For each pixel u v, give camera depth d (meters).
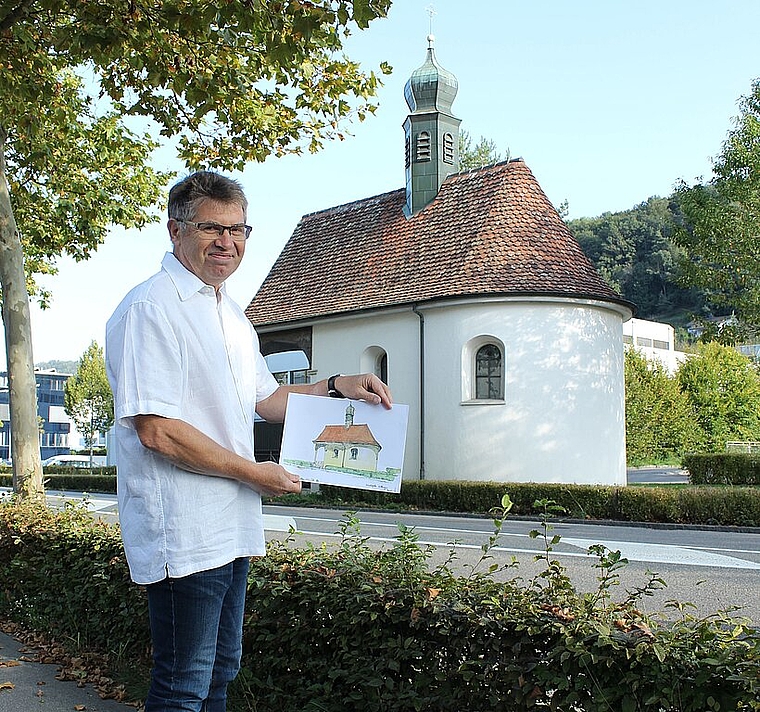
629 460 52.41
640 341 69.12
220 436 3.09
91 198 15.09
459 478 22.56
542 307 22.55
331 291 26.72
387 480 3.43
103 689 5.20
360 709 4.07
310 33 6.98
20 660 5.91
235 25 7.14
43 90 9.69
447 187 26.92
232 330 3.21
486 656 3.65
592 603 3.65
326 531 14.67
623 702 3.13
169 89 8.80
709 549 12.71
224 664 3.20
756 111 26.03
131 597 5.54
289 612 4.46
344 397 3.55
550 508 4.00
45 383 108.25
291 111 10.41
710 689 3.00
